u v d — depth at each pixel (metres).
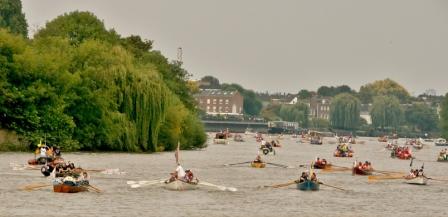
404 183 151.38
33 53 190.12
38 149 162.38
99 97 195.88
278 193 123.94
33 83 187.62
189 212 99.94
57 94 192.00
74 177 115.50
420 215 107.44
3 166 146.88
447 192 137.50
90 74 197.62
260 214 101.12
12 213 93.88
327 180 153.00
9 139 185.38
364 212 107.25
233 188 125.25
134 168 158.62
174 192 118.88
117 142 198.75
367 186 142.25
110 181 131.12
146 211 99.25
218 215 98.62
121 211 98.38
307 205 111.12
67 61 196.62
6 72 184.12
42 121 188.38
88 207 100.38
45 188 116.75
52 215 93.44
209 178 148.88
